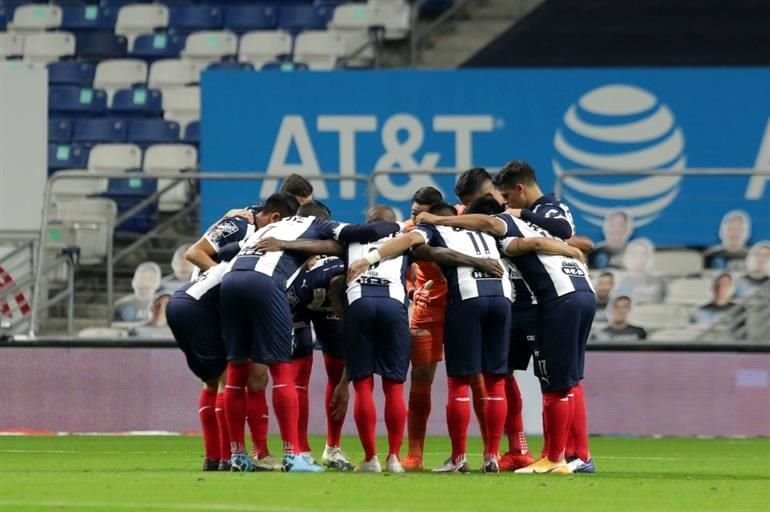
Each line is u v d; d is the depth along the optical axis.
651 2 51.47
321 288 28.42
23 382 43.53
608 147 45.50
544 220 27.44
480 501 21.27
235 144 45.50
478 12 59.38
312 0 61.56
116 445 37.47
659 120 45.56
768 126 45.47
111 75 60.38
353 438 41.44
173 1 62.53
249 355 26.73
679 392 42.66
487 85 45.50
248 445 37.28
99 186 49.41
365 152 45.38
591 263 43.75
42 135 45.47
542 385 27.42
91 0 63.66
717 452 36.09
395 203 43.53
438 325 28.30
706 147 45.59
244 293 26.16
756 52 51.28
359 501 20.97
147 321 44.31
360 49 58.66
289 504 20.44
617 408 42.81
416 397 28.33
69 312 44.25
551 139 45.44
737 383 42.53
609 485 24.50
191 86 59.94
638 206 43.59
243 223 28.39
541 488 23.56
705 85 45.59
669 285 43.59
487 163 45.38
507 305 27.20
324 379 42.78
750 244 43.44
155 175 43.81
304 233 26.69
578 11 51.78
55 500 21.02
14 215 45.12
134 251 44.38
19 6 63.06
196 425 43.12
